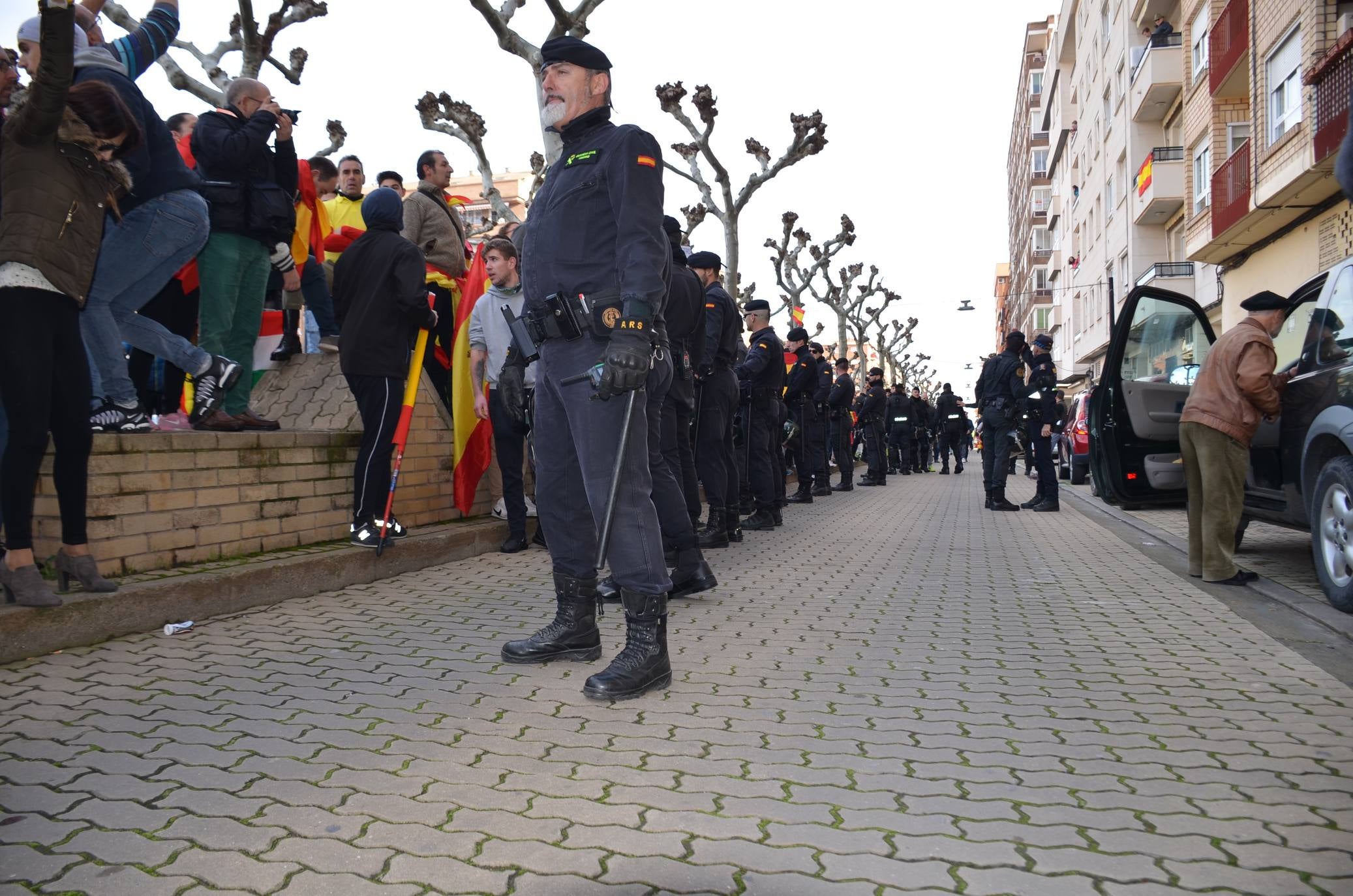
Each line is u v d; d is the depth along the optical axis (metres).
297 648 4.03
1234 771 2.76
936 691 3.57
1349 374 5.25
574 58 3.60
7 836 2.25
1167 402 9.02
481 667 3.81
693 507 7.47
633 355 3.25
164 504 4.74
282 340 7.16
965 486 17.22
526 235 3.73
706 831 2.33
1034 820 2.41
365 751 2.86
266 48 11.44
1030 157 72.81
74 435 3.87
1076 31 45.56
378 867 2.13
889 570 6.63
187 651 3.92
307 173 7.31
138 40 5.04
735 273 18.91
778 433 9.98
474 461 7.34
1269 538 8.26
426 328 5.84
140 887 2.03
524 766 2.75
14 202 3.62
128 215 4.66
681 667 3.90
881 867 2.15
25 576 3.75
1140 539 8.51
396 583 5.59
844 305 38.06
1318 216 17.89
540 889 2.03
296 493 5.61
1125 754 2.89
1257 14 18.36
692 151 21.50
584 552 3.93
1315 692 3.58
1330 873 2.14
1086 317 43.06
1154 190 28.34
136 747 2.84
